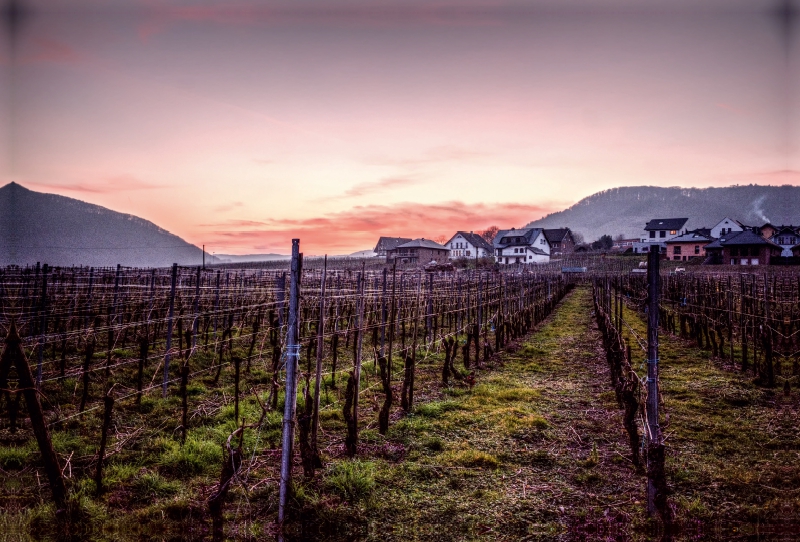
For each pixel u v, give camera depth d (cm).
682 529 541
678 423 891
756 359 1288
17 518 506
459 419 914
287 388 550
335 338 1121
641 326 2388
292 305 544
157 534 516
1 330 1073
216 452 706
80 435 767
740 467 700
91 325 1321
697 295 2134
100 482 587
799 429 846
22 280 1504
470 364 1442
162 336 1582
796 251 8169
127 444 741
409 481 659
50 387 988
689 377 1242
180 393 1009
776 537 523
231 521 548
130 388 1041
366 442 788
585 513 582
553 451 776
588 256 11044
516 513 584
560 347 1795
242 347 1491
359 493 615
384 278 1234
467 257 11762
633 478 679
